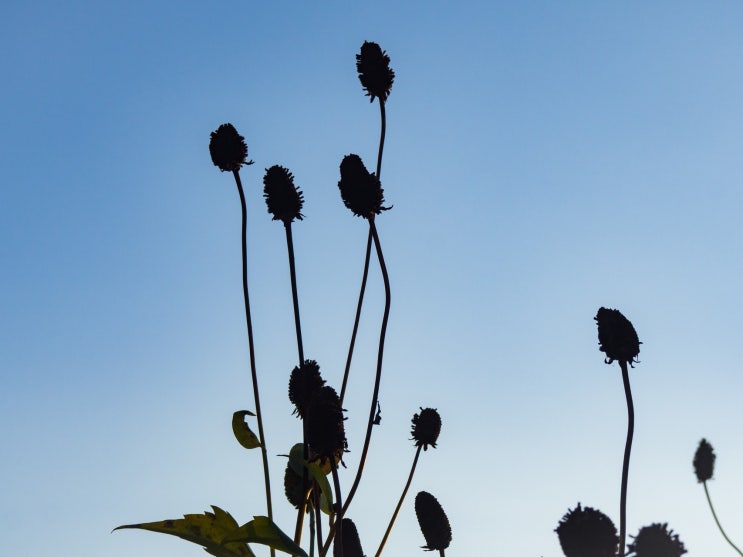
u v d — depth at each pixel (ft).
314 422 2.32
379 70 2.92
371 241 2.60
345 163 2.53
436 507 2.50
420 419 2.59
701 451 2.14
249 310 2.60
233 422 2.53
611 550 1.56
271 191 2.54
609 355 2.04
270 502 2.44
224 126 2.80
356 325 2.53
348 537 2.43
